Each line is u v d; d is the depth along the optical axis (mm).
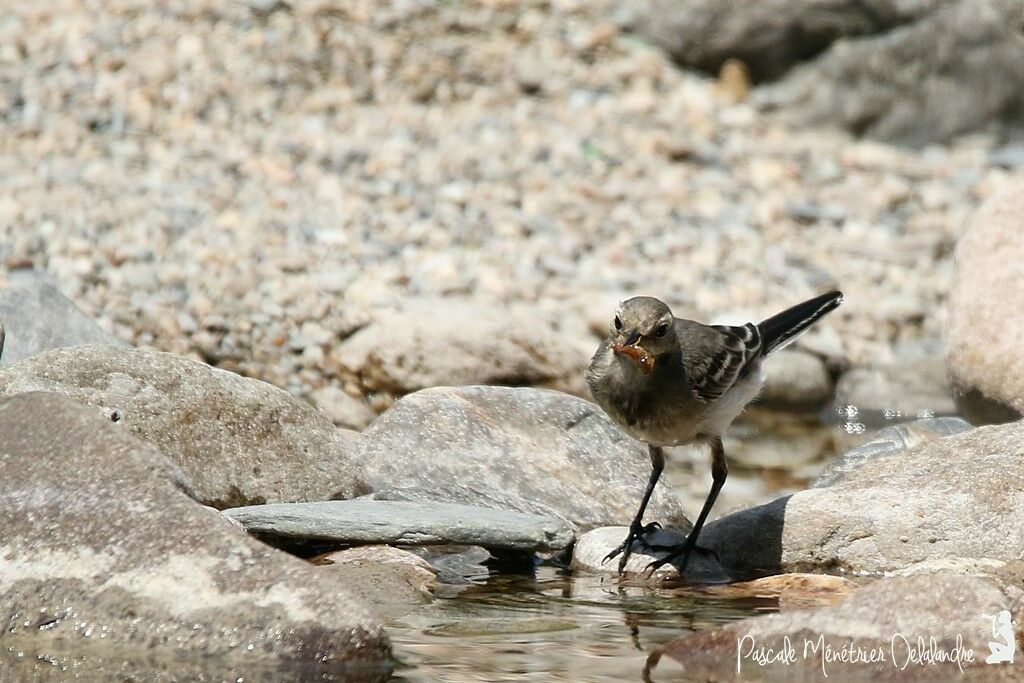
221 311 16172
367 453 11273
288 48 23094
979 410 12930
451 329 15219
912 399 16547
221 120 21375
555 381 15211
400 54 23688
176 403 10461
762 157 23219
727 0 24922
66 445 8305
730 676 7574
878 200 22234
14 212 17656
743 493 12828
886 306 18609
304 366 15664
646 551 10312
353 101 22547
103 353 10562
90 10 23438
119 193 18641
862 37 25000
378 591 9219
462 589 9539
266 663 7488
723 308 17828
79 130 20500
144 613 7645
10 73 21609
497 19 25062
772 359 16594
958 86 25047
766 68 25109
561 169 21562
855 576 9977
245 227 18078
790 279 19094
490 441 11547
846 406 16625
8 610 7707
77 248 16922
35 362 10398
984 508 10125
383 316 15984
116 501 8039
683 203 21172
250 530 9672
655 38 25328
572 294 17578
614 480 11523
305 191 19594
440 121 22516
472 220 19453
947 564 9758
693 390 10078
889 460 10836
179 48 22625
